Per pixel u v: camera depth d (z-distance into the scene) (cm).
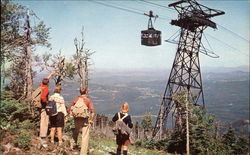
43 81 996
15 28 1080
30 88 1379
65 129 1266
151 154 1653
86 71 2034
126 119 989
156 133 3550
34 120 1152
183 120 2516
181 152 2452
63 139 1062
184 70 4134
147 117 3644
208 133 2508
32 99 983
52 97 959
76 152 952
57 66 1616
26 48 1288
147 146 2597
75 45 2052
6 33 1012
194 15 4009
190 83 4053
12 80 1453
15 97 1284
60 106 964
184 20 4053
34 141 902
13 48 1073
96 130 2538
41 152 841
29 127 1048
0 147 778
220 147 2570
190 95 2552
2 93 1108
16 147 820
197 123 2455
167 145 2530
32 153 813
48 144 926
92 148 1139
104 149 1232
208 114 2541
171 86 4053
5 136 859
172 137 2577
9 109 1056
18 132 918
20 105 1122
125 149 981
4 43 1023
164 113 3825
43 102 985
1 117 1004
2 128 912
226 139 2708
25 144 831
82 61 2017
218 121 2725
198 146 2402
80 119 912
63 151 904
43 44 1253
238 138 2695
